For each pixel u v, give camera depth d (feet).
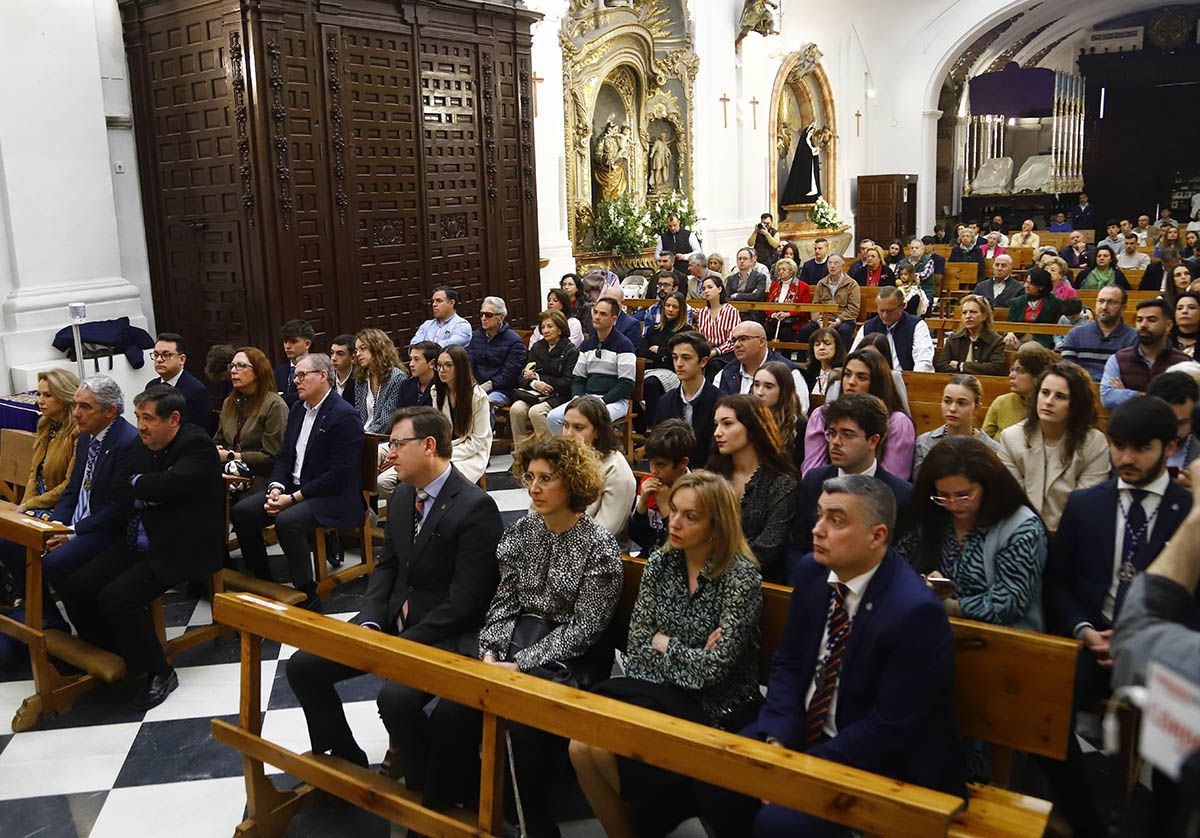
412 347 19.70
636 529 13.58
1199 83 80.28
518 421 24.45
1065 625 10.09
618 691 9.86
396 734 10.31
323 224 26.43
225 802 11.37
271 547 20.10
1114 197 85.46
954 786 8.31
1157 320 17.01
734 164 52.80
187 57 25.41
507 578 11.29
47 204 24.41
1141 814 5.26
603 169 44.32
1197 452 12.34
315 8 25.58
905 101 67.56
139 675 14.62
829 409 11.57
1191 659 4.66
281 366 22.98
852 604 8.71
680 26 47.60
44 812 11.20
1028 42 78.38
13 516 13.71
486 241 31.73
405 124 28.45
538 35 37.60
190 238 26.43
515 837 10.05
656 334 25.70
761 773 7.34
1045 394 12.72
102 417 15.05
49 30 24.22
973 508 9.88
